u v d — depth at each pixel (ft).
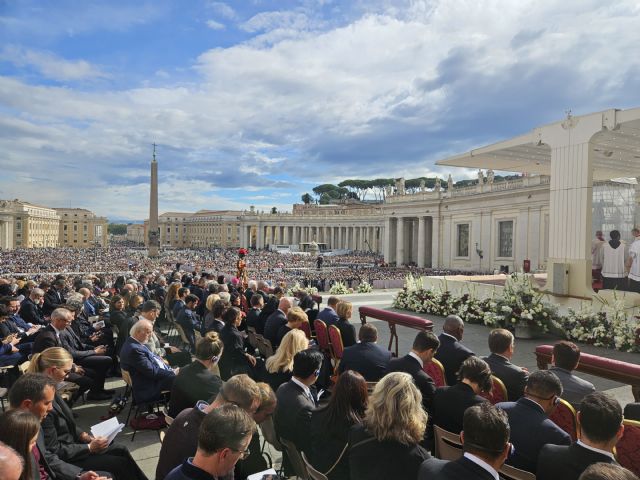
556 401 16.17
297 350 23.76
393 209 269.64
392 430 12.15
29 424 11.83
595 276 60.59
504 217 196.75
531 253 182.60
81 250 403.95
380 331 50.83
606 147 60.49
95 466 17.84
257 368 31.45
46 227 613.11
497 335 21.63
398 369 20.36
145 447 23.54
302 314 31.60
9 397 14.80
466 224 220.64
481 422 10.48
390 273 192.34
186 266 225.97
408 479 11.88
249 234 543.39
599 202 83.10
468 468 10.46
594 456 11.50
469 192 219.61
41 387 14.88
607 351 39.32
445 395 16.72
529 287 46.98
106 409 29.14
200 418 15.28
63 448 17.76
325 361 31.30
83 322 40.55
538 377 15.12
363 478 12.26
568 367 19.21
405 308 66.69
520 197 187.62
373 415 12.49
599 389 29.55
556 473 12.10
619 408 11.53
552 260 51.65
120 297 37.88
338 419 14.74
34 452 14.46
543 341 44.29
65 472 15.93
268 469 17.94
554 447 12.58
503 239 199.11
